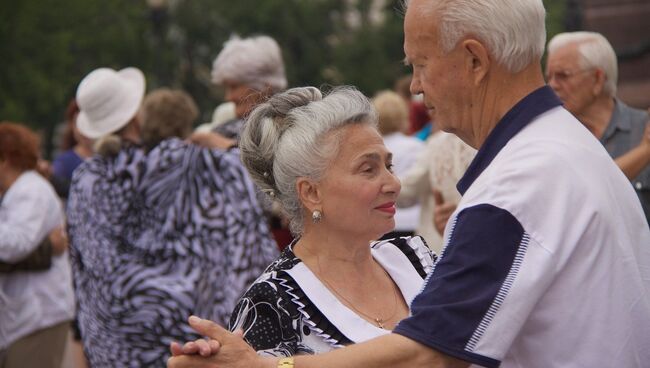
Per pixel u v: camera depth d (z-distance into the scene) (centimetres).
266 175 327
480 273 259
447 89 282
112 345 573
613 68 539
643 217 284
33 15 3256
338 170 313
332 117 313
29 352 688
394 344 262
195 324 270
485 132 283
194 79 3988
